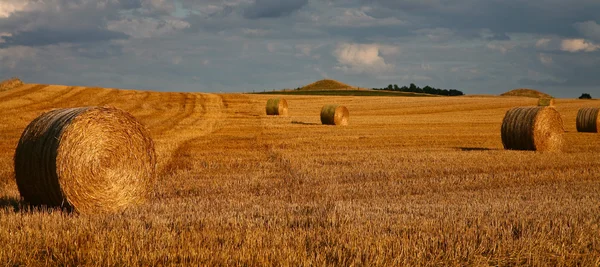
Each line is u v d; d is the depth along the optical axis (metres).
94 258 6.85
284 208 10.42
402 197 12.16
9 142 24.06
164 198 12.27
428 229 8.34
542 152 21.80
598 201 11.30
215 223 8.63
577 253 7.40
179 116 43.53
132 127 11.61
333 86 137.00
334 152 21.52
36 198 10.60
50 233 7.72
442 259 7.09
